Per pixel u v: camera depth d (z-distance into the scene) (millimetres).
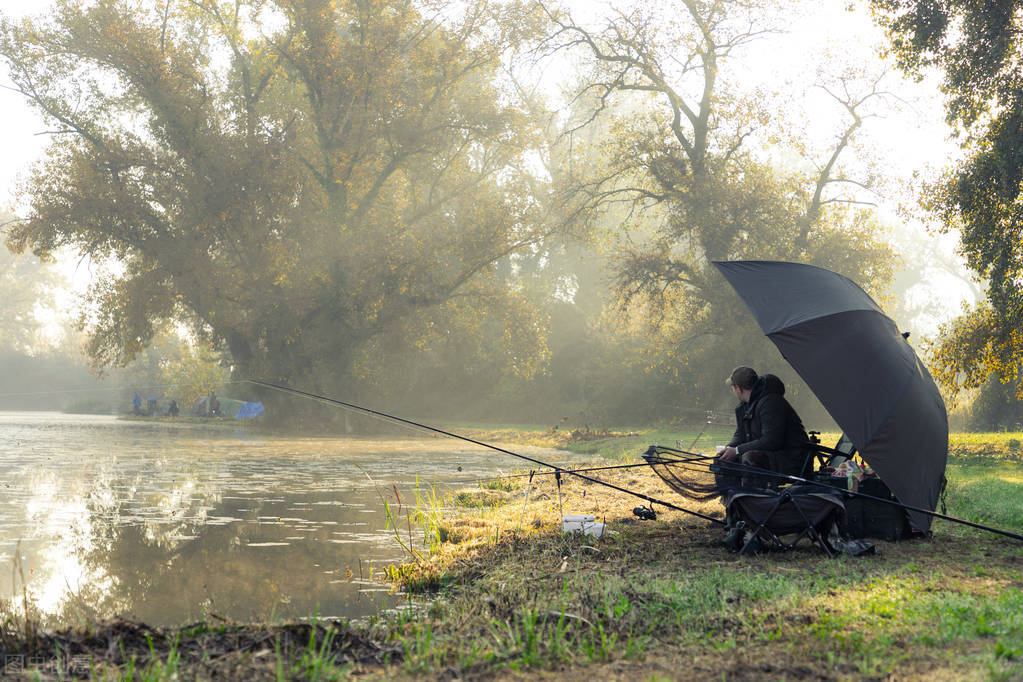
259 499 11641
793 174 35719
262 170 35031
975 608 4551
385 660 3971
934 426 7305
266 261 37812
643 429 36938
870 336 7117
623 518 8750
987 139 18250
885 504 7363
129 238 36250
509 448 25984
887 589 5117
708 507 9711
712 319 36438
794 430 7320
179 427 38344
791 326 7027
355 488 13094
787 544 6859
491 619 4602
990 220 17891
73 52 36094
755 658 3775
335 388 39531
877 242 34781
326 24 36312
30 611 5438
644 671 3639
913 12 18609
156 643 4246
